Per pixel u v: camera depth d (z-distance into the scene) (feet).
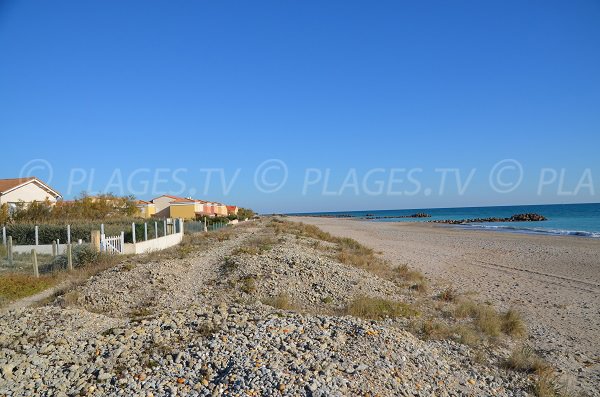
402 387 19.17
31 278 48.65
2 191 117.80
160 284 42.32
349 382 18.61
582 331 34.55
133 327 25.11
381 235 148.05
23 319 26.45
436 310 39.14
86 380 19.36
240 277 44.75
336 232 164.45
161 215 207.10
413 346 24.26
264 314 27.68
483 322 33.60
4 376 19.57
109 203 128.88
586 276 61.36
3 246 75.82
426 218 386.93
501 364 25.40
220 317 26.43
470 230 178.40
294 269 47.93
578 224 209.67
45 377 19.69
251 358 20.40
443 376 21.63
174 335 23.75
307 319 26.48
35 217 109.91
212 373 19.63
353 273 49.88
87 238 81.82
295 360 20.21
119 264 53.47
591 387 23.65
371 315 34.76
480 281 56.80
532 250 94.48
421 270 65.26
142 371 19.97
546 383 22.66
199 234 113.60
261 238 87.25
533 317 38.70
